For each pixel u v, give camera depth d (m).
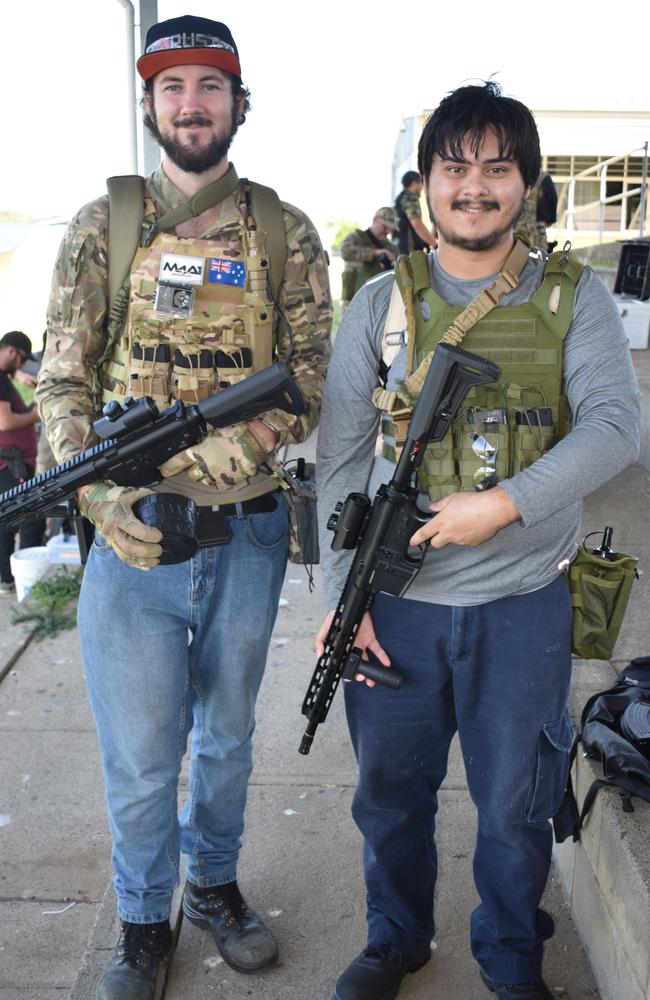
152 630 2.07
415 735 2.01
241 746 2.27
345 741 3.26
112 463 1.93
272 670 3.76
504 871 2.03
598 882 2.19
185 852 2.36
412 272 1.85
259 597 2.15
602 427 1.72
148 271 2.04
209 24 1.95
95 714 2.16
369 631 1.95
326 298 2.21
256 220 2.09
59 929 2.54
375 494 1.92
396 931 2.16
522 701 1.88
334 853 2.69
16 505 2.03
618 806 2.13
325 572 2.01
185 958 2.32
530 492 1.71
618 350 1.78
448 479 1.81
